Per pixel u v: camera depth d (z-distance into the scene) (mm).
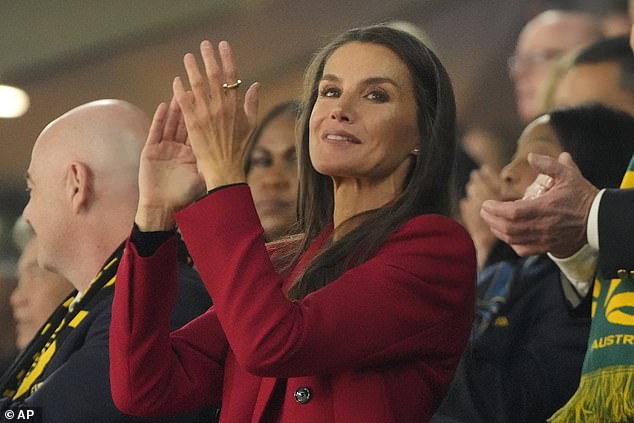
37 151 14945
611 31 26531
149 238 10852
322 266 10945
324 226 11672
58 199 14773
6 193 34688
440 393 10992
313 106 11648
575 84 18234
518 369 14992
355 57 11258
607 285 12523
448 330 10797
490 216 12203
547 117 15977
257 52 35844
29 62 37125
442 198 11289
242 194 10570
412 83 11234
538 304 15281
